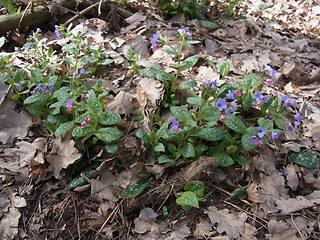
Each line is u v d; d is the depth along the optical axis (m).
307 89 0.76
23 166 0.53
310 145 0.60
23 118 0.58
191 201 0.45
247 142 0.51
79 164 0.53
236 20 1.03
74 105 0.52
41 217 0.48
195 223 0.48
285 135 0.61
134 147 0.54
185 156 0.51
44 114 0.59
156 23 0.90
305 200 0.51
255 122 0.62
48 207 0.49
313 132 0.62
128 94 0.61
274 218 0.49
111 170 0.52
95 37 0.80
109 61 0.66
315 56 0.90
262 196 0.51
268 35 0.97
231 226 0.47
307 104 0.68
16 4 0.90
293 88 0.75
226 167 0.55
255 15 1.12
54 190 0.51
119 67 0.71
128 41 0.80
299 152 0.58
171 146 0.53
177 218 0.49
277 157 0.58
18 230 0.47
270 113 0.54
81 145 0.53
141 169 0.52
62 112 0.57
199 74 0.71
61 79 0.64
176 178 0.51
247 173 0.55
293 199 0.52
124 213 0.49
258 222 0.49
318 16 1.17
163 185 0.50
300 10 1.22
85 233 0.47
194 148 0.54
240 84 0.59
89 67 0.69
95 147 0.55
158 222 0.48
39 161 0.51
